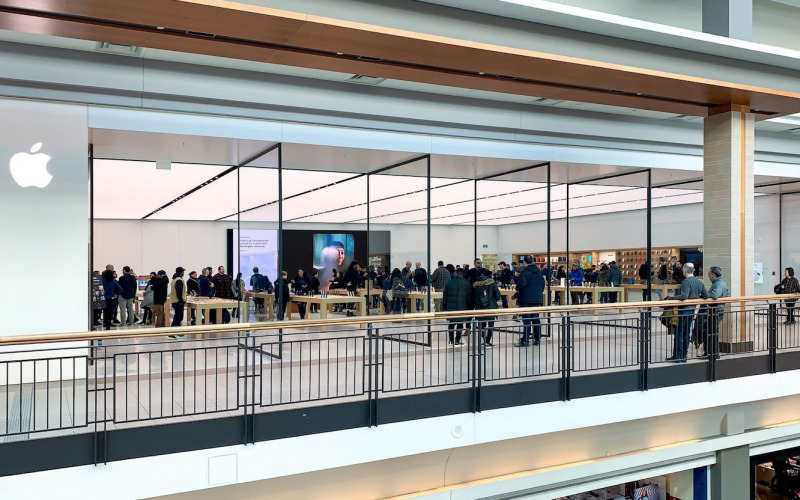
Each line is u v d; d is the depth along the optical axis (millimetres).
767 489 11320
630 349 10383
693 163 14172
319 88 10211
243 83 9641
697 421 9156
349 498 6863
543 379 7602
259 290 10797
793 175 15688
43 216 8461
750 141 10492
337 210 17859
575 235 21375
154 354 10109
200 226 23609
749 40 9992
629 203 17656
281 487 6500
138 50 8641
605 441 8422
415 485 7219
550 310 7930
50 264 8484
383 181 12852
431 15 7766
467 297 11250
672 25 11203
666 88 9219
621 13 10578
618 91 9438
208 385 7727
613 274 17125
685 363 8531
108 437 5570
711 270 9656
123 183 14461
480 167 12922
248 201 11430
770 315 9281
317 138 10289
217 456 5930
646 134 13477
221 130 9586
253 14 6281
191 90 9266
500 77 8703
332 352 10109
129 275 15086
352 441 6523
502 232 21062
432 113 11180
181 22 6504
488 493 7441
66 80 8477
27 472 5285
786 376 9320
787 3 11312
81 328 8641
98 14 6277
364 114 10570
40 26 6594
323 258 19156
